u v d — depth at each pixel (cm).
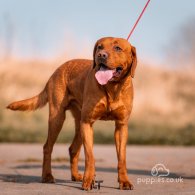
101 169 1073
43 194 713
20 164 1167
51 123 873
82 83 843
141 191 748
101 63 764
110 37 793
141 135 2072
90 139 784
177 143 1959
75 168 877
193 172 1012
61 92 877
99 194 715
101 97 784
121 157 782
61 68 897
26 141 1916
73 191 743
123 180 770
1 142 1891
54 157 1351
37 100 909
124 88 789
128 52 786
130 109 801
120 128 801
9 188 771
